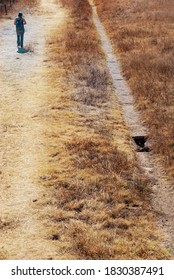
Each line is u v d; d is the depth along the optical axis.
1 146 14.13
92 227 10.35
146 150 14.83
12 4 38.28
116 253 9.58
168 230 10.71
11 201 11.33
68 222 10.53
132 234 10.25
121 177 12.53
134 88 20.00
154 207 11.62
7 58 23.64
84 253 9.50
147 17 33.75
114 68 23.48
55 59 23.47
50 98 18.11
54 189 11.82
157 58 23.28
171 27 30.80
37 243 9.80
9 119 16.09
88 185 11.98
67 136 14.92
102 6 40.00
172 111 17.17
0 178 12.38
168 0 39.81
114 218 10.83
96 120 16.48
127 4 39.16
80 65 22.45
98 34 30.52
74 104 17.70
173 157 13.91
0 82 20.03
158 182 12.91
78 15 35.84
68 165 13.01
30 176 12.45
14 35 28.98
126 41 27.48
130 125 16.75
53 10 38.56
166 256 9.67
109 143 14.60
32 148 14.04
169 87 19.36
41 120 16.08
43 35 28.95
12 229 10.27
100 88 19.69
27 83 19.94
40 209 10.98
